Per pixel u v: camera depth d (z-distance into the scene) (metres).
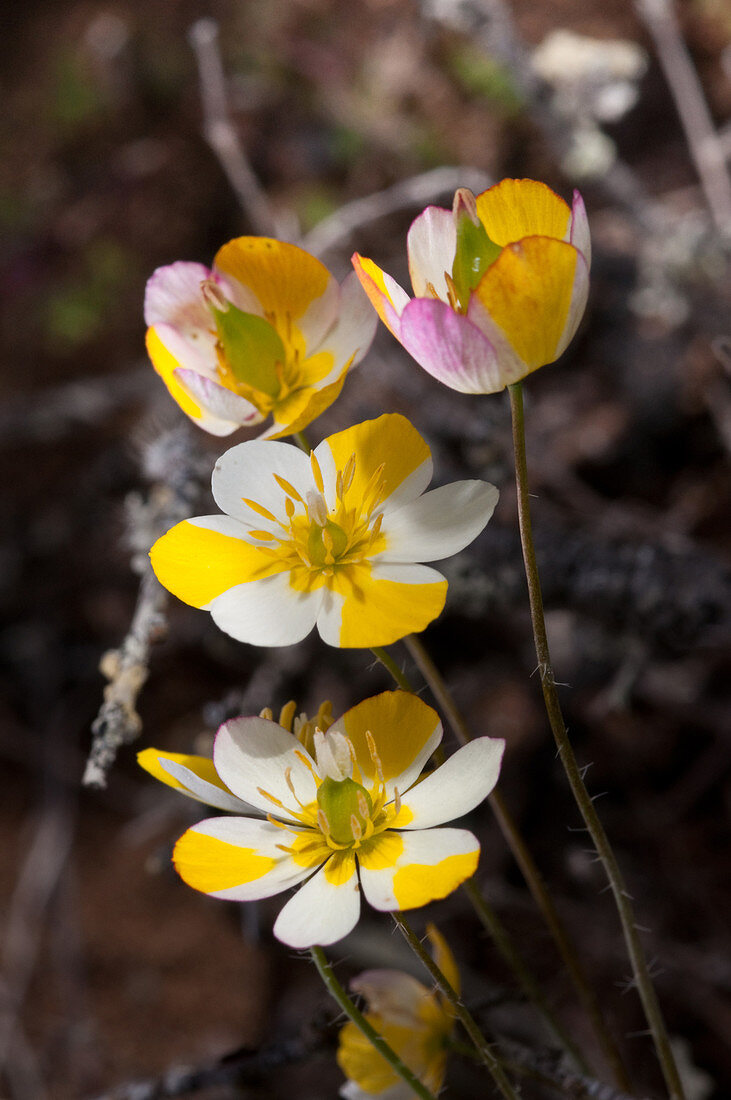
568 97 0.36
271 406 0.21
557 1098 0.26
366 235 0.44
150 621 0.24
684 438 0.39
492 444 0.30
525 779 0.36
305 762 0.19
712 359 0.38
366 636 0.19
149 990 0.40
